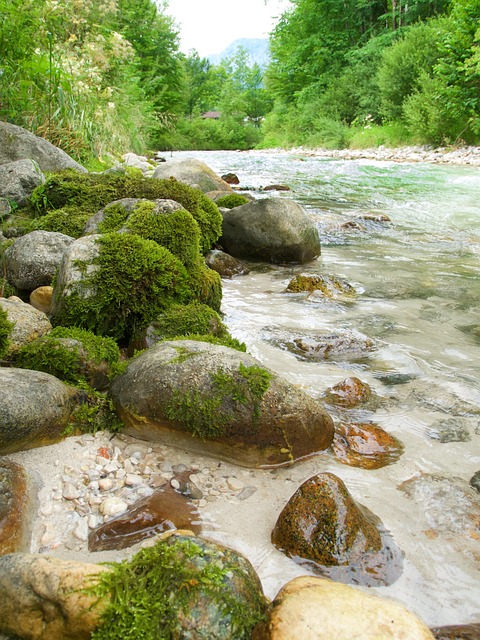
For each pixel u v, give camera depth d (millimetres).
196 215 5320
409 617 1395
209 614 1408
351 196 10633
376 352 3529
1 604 1430
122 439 2443
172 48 33406
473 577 1716
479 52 18078
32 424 2193
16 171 5539
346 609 1395
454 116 20094
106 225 4160
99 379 2850
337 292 4797
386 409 2789
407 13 30938
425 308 4441
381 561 1756
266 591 1637
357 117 28969
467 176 13438
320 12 35625
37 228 4840
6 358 2814
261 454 2281
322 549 1766
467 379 3154
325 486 1881
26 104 7359
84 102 9008
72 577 1429
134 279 3350
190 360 2451
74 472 2166
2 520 1762
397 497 2096
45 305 3693
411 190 11391
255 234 5902
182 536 1641
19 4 7020
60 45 10234
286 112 39250
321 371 3227
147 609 1401
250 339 3689
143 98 19797
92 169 8281
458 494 2100
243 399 2293
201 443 2322
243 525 1930
